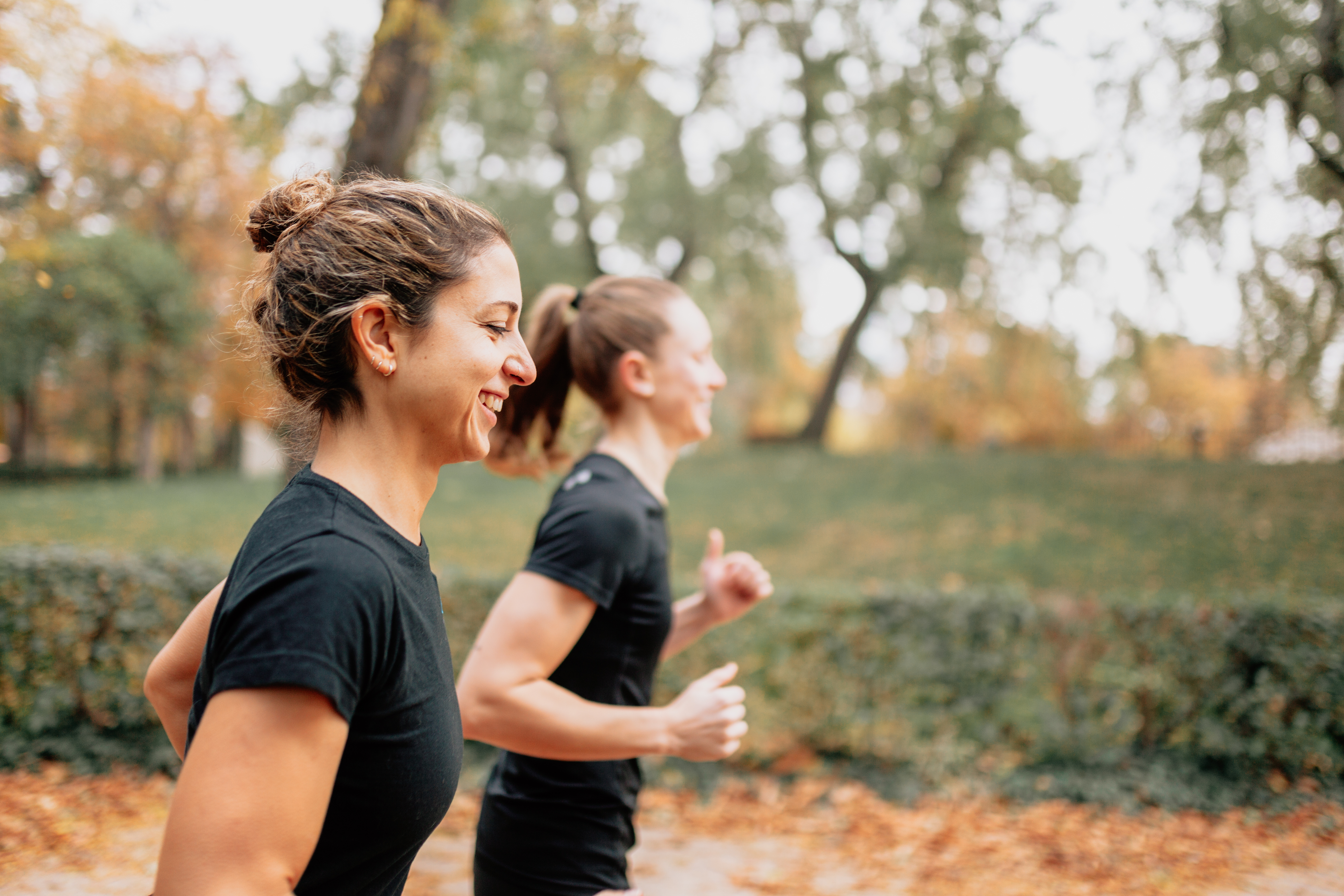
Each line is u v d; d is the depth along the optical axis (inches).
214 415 912.3
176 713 38.9
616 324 66.6
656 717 54.7
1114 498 470.6
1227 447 614.9
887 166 623.5
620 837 59.3
